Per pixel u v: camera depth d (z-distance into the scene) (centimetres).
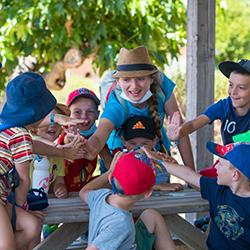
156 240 376
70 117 434
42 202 370
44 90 357
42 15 786
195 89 523
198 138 525
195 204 390
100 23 811
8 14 807
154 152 407
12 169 345
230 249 371
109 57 808
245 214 360
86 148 409
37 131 426
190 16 524
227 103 452
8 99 351
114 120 429
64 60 850
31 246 385
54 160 420
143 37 820
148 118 436
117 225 334
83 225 379
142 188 336
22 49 839
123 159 342
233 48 1570
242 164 355
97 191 359
